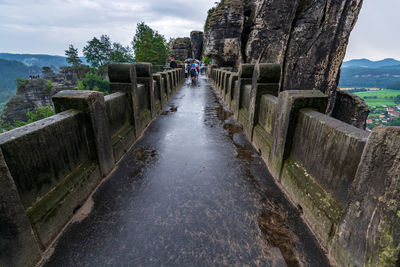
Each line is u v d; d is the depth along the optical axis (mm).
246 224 2082
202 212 2246
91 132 2533
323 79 23656
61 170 2084
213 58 29422
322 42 22188
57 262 1675
